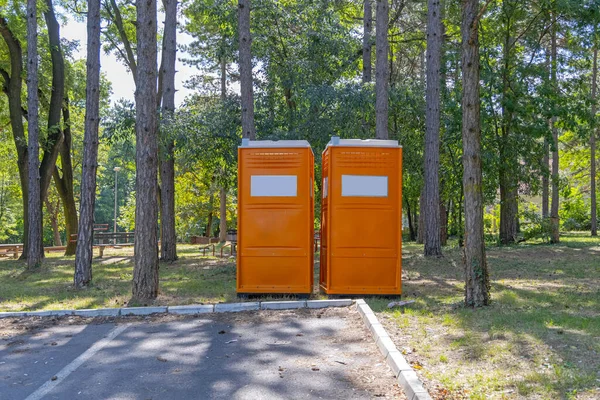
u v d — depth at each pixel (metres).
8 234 63.09
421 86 22.05
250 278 10.32
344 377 5.39
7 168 37.28
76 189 45.88
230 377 5.50
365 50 18.83
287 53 18.81
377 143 10.18
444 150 23.00
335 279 10.09
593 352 5.59
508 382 4.85
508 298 9.05
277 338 7.08
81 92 25.30
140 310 9.01
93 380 5.53
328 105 17.11
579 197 44.34
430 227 17.69
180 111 18.75
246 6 14.94
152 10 10.37
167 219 19.72
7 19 20.62
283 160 10.37
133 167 39.38
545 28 21.38
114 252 27.11
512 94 20.78
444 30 24.33
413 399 4.55
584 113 21.17
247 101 14.97
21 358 6.46
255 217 10.36
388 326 7.32
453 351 6.00
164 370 5.80
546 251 19.12
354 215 10.13
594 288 10.44
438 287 11.32
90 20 12.56
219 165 20.25
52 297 11.17
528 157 21.52
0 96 24.78
